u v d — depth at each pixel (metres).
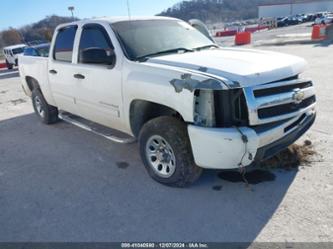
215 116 3.02
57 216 3.21
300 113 3.38
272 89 3.12
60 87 5.13
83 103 4.68
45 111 6.19
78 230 2.97
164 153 3.58
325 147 4.26
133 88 3.63
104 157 4.59
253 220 2.93
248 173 3.75
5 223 3.15
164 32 4.39
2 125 6.69
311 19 58.44
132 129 4.00
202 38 4.74
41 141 5.46
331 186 3.35
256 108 2.95
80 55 4.54
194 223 2.96
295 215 2.95
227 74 3.02
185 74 3.13
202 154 3.08
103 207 3.31
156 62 3.62
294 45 18.67
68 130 5.95
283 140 3.27
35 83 6.28
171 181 3.53
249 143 2.93
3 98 9.86
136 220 3.06
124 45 3.92
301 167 3.79
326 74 8.95
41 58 5.66
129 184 3.74
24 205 3.46
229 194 3.37
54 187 3.82
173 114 3.66
